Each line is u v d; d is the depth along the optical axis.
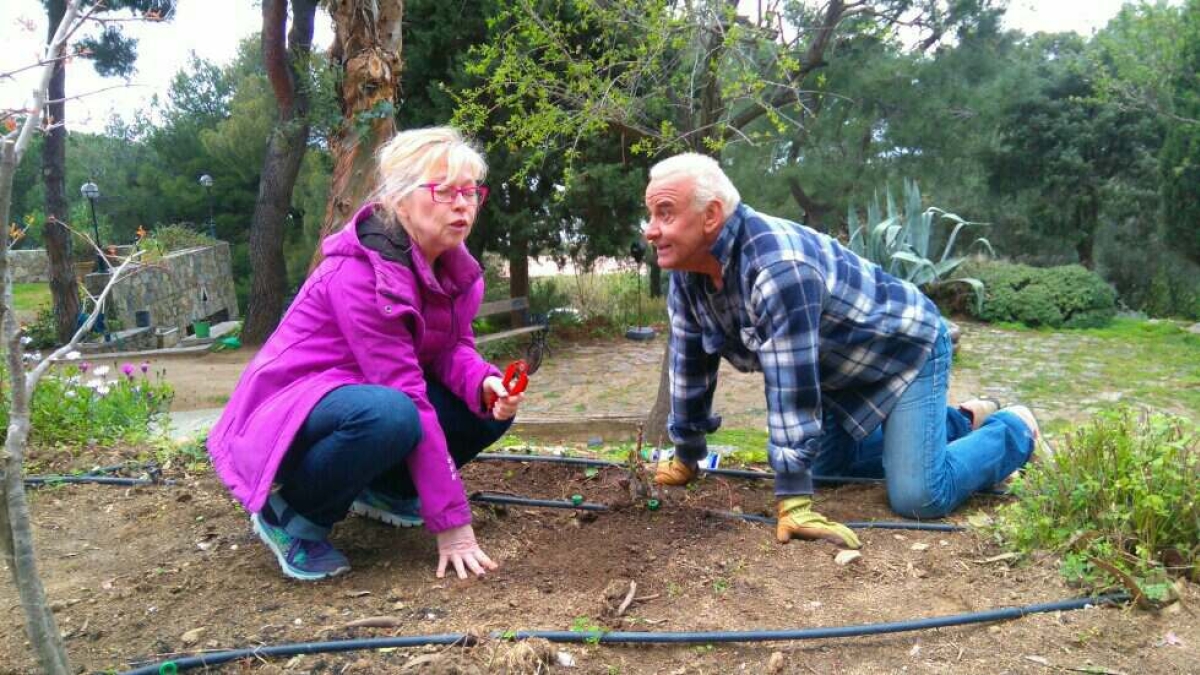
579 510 2.99
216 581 2.47
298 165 16.27
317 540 2.50
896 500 2.98
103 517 3.02
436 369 2.69
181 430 5.30
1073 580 2.46
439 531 2.48
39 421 3.98
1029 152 19.62
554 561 2.59
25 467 3.57
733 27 6.48
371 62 5.26
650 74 7.29
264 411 2.31
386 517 2.84
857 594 2.42
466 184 2.35
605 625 2.20
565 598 2.35
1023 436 3.18
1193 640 2.21
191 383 11.34
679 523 2.89
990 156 19.05
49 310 17.08
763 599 2.38
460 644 2.09
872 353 2.83
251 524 2.90
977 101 14.55
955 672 2.08
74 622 2.25
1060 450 2.84
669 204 2.54
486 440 2.81
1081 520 2.65
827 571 2.55
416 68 12.70
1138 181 19.78
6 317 1.49
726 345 2.98
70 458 3.70
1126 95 15.25
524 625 2.19
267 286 16.25
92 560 2.66
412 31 12.59
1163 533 2.54
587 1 6.94
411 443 2.32
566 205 13.29
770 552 2.67
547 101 7.26
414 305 2.37
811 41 8.70
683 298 2.95
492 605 2.30
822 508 3.12
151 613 2.29
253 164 27.33
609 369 12.09
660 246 2.62
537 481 3.35
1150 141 19.86
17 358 1.50
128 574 2.54
